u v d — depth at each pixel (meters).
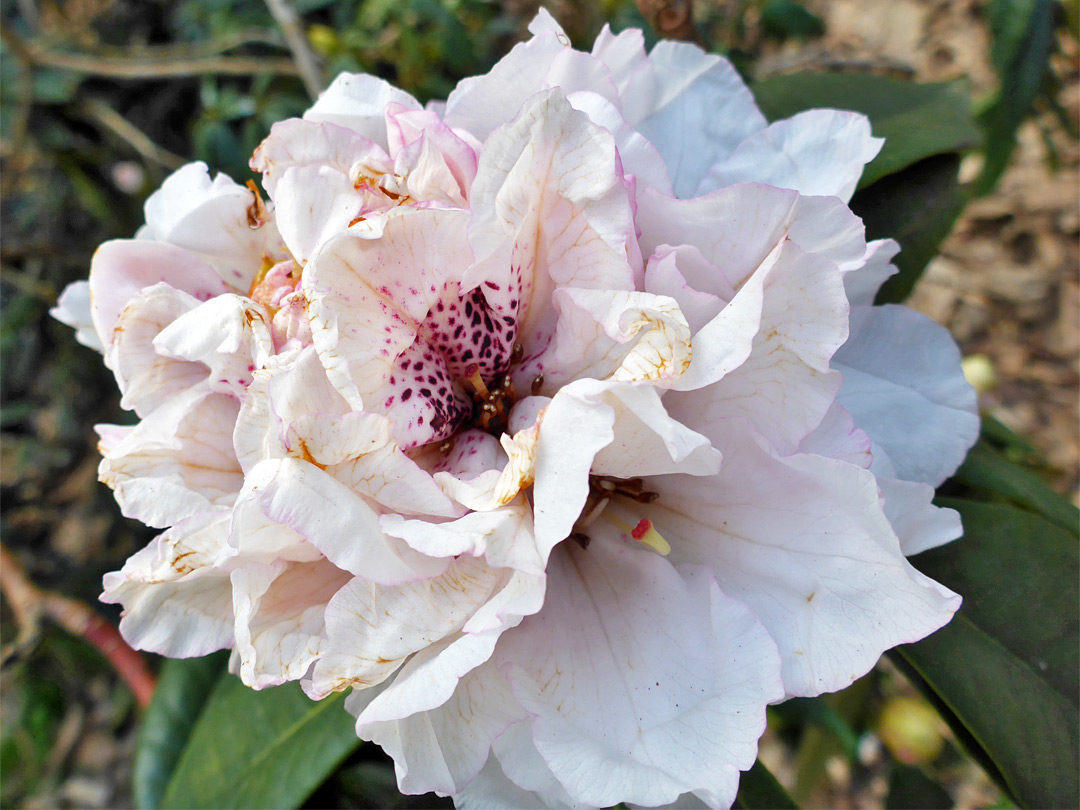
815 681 0.15
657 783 0.14
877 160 0.22
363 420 0.14
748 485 0.16
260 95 0.42
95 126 0.46
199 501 0.16
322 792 0.23
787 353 0.15
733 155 0.17
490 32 0.43
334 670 0.14
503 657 0.15
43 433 0.50
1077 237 0.56
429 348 0.17
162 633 0.16
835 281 0.14
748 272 0.16
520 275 0.16
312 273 0.14
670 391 0.16
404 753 0.15
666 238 0.16
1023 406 0.54
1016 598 0.19
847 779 0.48
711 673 0.15
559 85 0.16
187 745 0.24
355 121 0.17
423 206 0.15
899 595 0.15
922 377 0.18
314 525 0.14
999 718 0.18
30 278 0.46
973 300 0.57
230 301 0.16
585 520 0.17
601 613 0.17
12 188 0.48
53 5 0.45
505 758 0.15
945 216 0.22
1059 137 0.54
